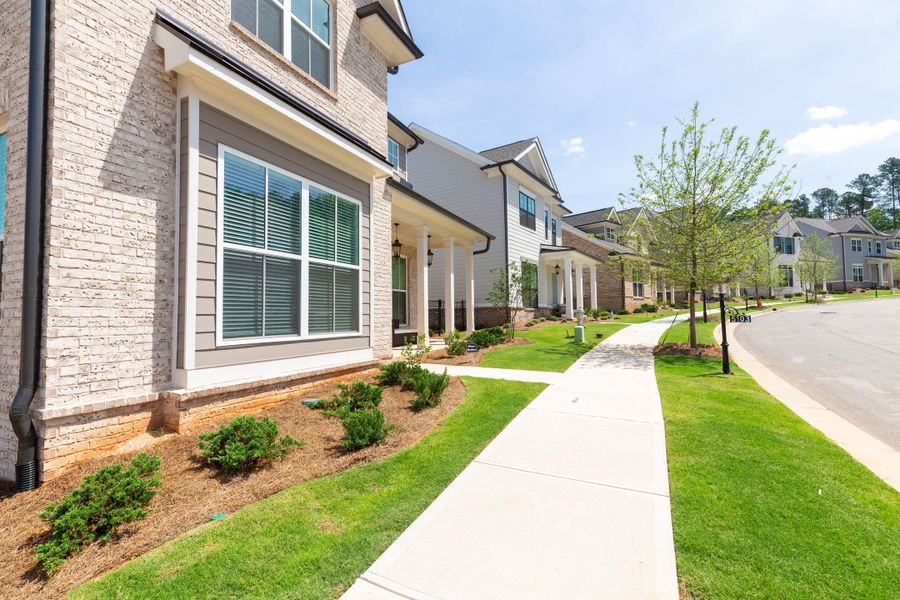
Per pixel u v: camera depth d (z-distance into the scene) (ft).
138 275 13.71
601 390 22.71
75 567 8.14
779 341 43.83
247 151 17.10
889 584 7.30
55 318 11.59
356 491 11.17
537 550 8.50
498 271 62.03
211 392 14.92
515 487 11.37
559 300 84.48
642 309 90.84
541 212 75.51
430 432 15.88
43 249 11.61
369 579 7.66
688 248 36.65
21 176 12.36
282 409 17.29
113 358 12.94
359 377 23.16
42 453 11.25
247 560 8.23
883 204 264.11
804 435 15.37
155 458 10.94
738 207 35.42
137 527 9.39
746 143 34.30
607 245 91.25
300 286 19.70
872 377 26.99
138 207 13.79
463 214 65.72
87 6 12.69
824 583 7.35
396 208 34.37
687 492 10.91
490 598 7.09
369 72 28.25
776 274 93.56
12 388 12.03
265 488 11.19
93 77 12.74
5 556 8.59
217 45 17.21
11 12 13.10
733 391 22.53
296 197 19.69
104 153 12.93
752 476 11.82
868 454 13.99
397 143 41.34
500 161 62.64
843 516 9.65
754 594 7.09
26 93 12.43
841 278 152.15
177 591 7.38
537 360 33.04
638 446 14.35
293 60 21.97
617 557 8.21
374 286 26.25
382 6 26.96
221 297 15.70
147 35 14.34
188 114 14.96
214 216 15.62
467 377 26.16
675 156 36.78
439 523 9.59
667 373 27.94
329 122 20.06
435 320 67.15
